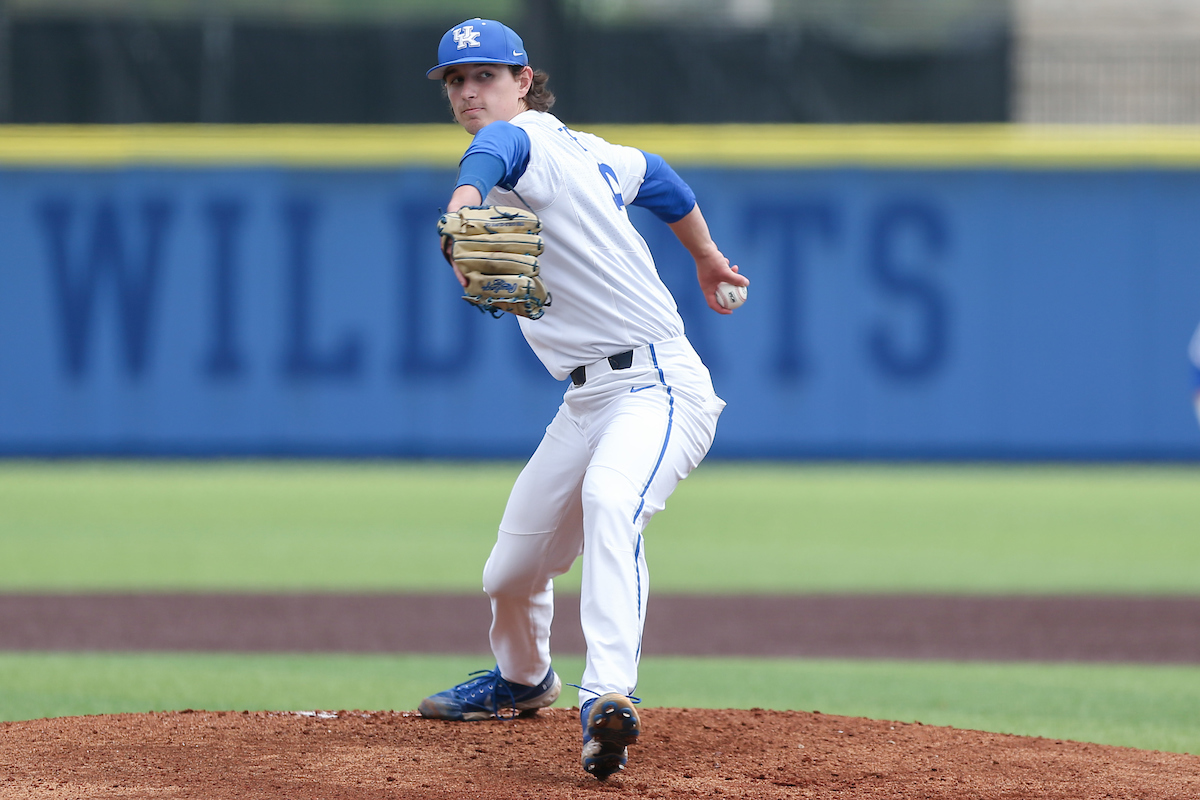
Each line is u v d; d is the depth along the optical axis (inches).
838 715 595.5
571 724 544.1
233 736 510.6
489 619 951.6
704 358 1972.2
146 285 1991.9
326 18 2123.5
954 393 1982.0
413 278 1994.3
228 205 1994.3
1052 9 2301.9
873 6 2126.0
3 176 1984.5
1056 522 1535.4
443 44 469.7
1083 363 1975.9
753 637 896.9
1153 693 716.0
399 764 469.1
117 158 1984.5
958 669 786.8
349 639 872.3
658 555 1296.8
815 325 1984.5
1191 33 2276.1
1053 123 2124.8
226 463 2105.1
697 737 522.3
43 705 645.9
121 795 424.5
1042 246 1973.4
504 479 1918.1
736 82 2052.2
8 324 1985.7
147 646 840.3
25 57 2062.0
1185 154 1947.6
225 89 2074.3
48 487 1819.6
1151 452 1969.7
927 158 1978.3
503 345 1990.7
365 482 1889.8
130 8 2159.2
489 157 424.5
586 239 462.3
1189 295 1958.7
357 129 2047.2
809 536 1428.4
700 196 1995.6
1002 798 446.3
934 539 1408.7
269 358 1996.8
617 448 456.4
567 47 2044.8
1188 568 1222.9
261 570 1181.7
